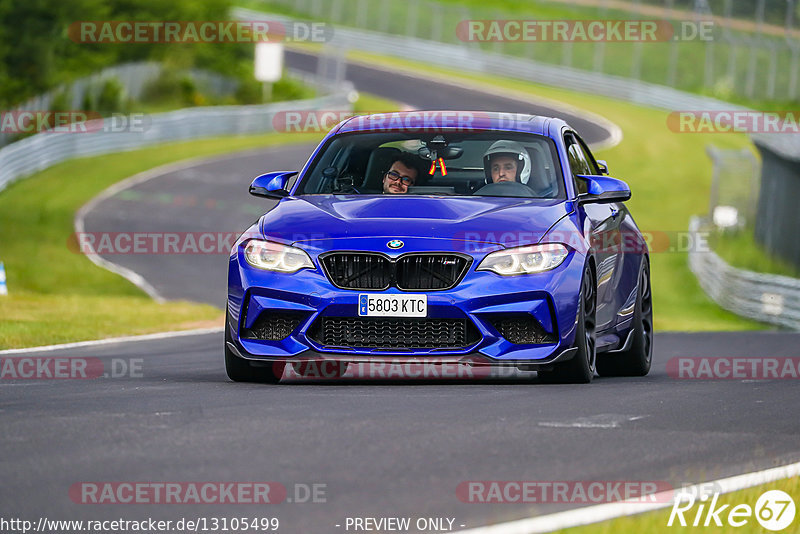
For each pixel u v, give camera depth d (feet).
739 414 75.31
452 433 63.57
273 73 561.02
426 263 85.51
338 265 86.12
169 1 608.19
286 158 489.26
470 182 94.68
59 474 52.24
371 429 64.23
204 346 134.82
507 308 85.10
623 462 57.47
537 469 55.01
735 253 372.58
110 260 295.07
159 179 418.10
